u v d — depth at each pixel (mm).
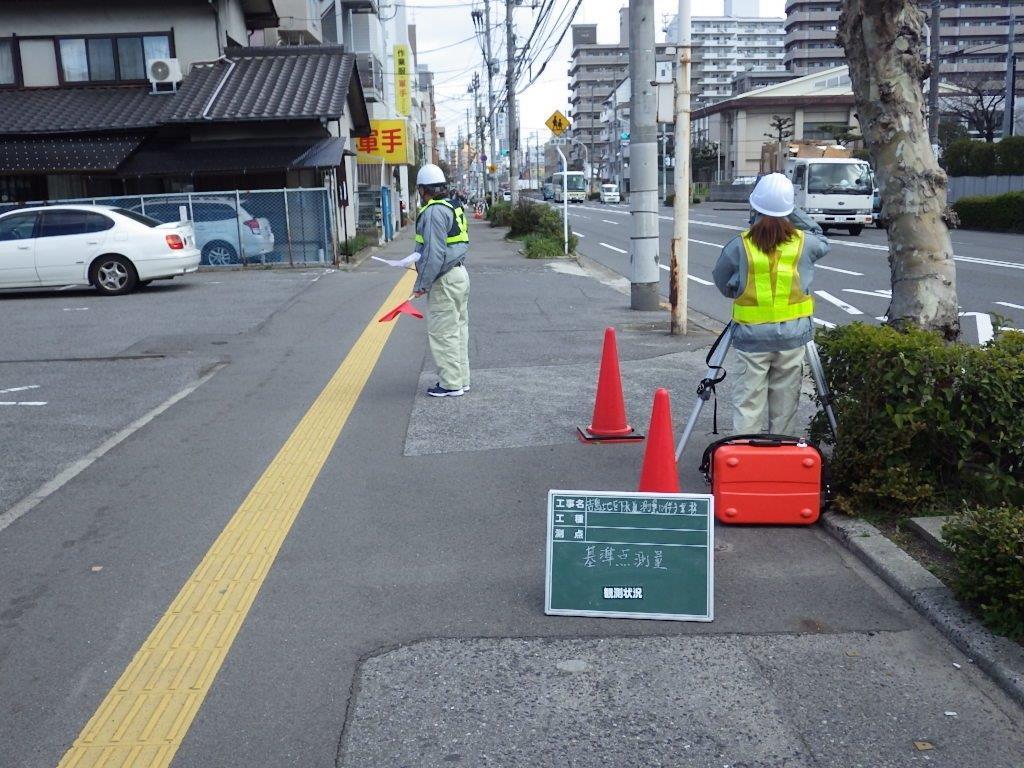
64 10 24078
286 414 8234
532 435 7363
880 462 5367
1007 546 3957
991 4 98125
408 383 9359
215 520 5703
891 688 3773
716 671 3922
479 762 3334
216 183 24156
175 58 24328
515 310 14562
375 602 4586
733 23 145625
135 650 4141
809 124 86000
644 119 13805
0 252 16578
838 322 13414
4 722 3600
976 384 5109
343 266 21750
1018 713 3588
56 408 8648
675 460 5176
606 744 3432
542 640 4203
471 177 122438
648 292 14297
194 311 14633
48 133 22391
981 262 20719
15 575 4961
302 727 3553
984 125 57625
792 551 5129
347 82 23828
